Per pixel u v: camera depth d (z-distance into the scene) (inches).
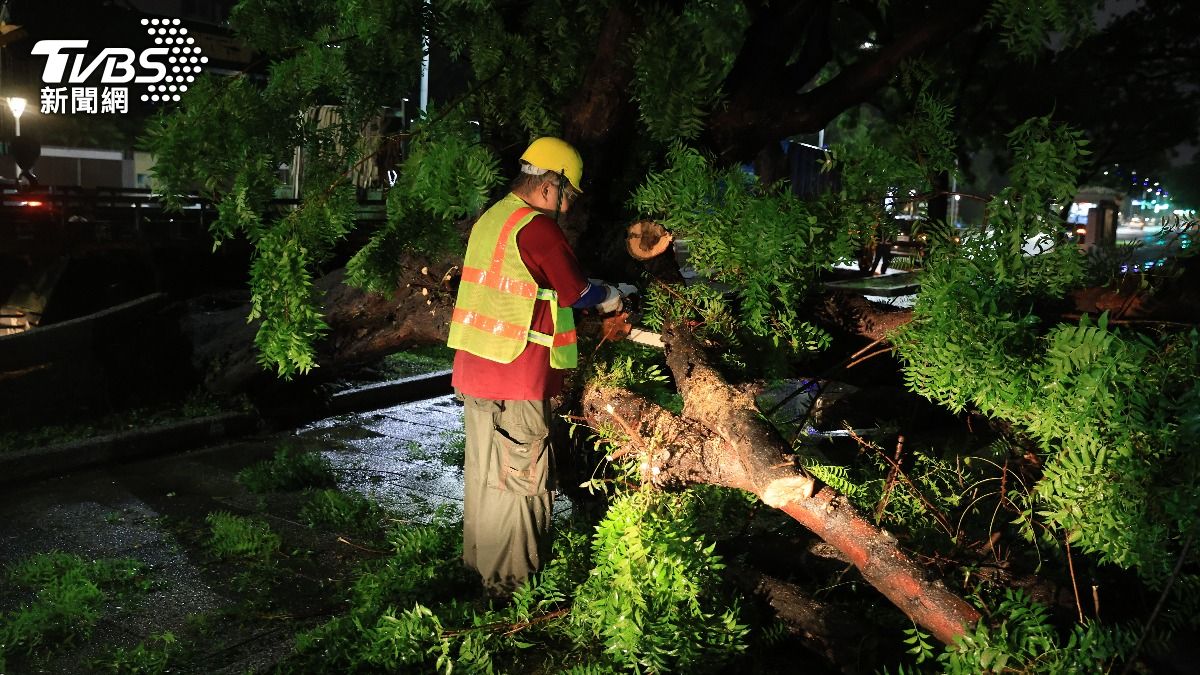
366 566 185.9
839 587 160.4
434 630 147.8
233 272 459.8
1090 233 970.7
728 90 214.8
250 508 225.9
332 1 220.1
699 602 142.5
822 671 147.4
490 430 163.2
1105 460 126.7
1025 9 149.0
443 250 199.2
